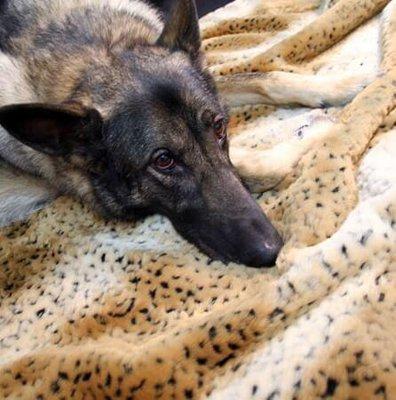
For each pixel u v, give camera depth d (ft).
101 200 2.42
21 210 2.66
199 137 2.12
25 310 2.11
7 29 2.60
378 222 1.77
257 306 1.73
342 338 1.54
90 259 2.26
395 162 2.08
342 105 2.69
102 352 1.77
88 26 2.47
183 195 2.16
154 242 2.28
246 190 2.16
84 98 2.22
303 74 2.96
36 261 2.33
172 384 1.64
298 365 1.54
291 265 1.85
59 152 2.30
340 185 2.06
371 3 3.23
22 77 2.44
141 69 2.18
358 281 1.68
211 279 2.02
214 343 1.69
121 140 2.18
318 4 3.91
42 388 1.75
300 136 2.57
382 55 2.74
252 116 2.91
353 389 1.43
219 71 3.16
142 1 2.85
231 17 4.19
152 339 1.80
